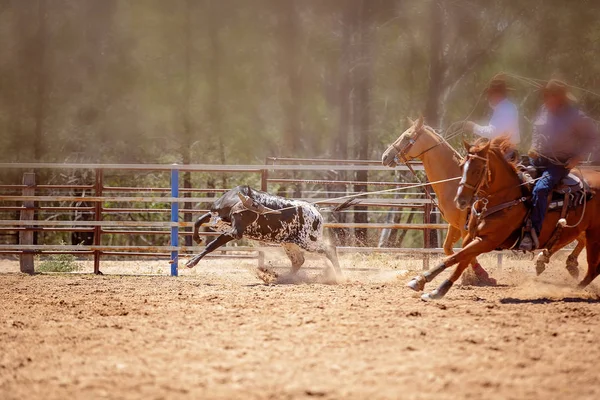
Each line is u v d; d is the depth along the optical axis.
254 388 6.04
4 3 28.59
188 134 28.69
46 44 29.02
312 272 15.38
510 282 13.43
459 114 27.03
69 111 29.02
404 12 28.44
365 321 8.70
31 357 7.20
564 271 15.52
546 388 6.08
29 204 16.19
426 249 15.71
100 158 28.81
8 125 28.09
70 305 10.52
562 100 10.55
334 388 6.01
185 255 15.90
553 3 26.16
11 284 13.57
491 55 26.88
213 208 13.71
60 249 17.06
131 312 9.77
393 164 12.86
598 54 25.78
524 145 24.92
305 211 13.49
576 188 10.79
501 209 10.40
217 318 9.10
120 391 6.02
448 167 12.55
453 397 5.81
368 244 19.91
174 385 6.15
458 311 9.44
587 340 7.75
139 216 28.75
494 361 6.87
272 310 9.62
